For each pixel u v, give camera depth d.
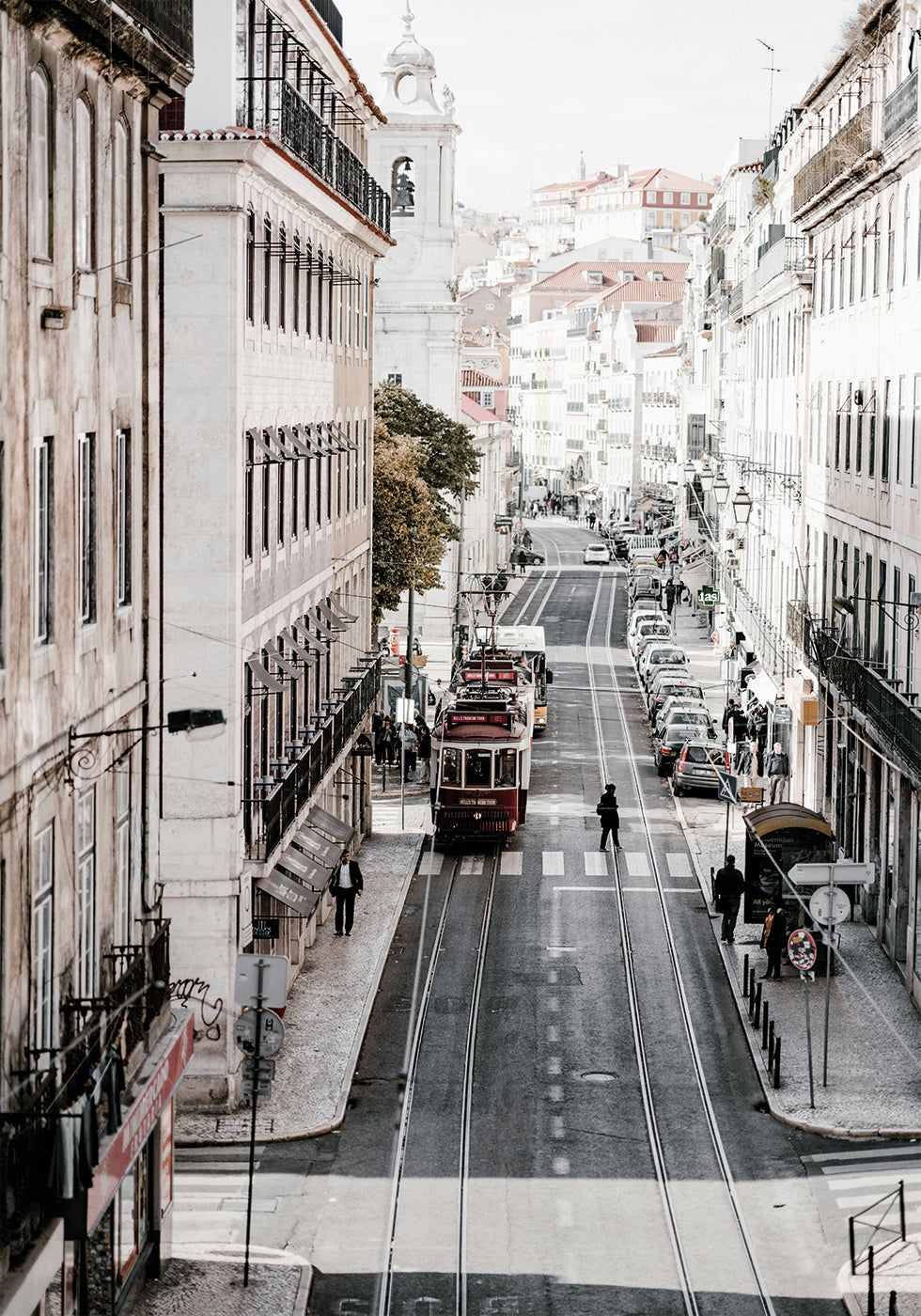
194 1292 20.91
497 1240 22.66
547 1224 23.16
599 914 39.81
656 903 40.84
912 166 37.03
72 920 18.41
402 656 67.19
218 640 27.12
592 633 93.44
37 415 17.02
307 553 36.66
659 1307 20.72
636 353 162.50
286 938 33.22
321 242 37.72
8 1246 15.46
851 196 43.72
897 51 39.34
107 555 20.11
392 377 85.50
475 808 45.62
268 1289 21.02
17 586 16.31
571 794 53.72
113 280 20.45
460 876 43.47
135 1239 20.69
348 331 43.34
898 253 38.56
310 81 36.59
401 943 37.38
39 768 17.03
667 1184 24.55
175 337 26.86
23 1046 16.50
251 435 29.42
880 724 36.75
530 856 45.66
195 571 27.06
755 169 86.50
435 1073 29.20
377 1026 31.55
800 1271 21.75
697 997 33.50
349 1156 25.53
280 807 30.61
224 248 26.72
